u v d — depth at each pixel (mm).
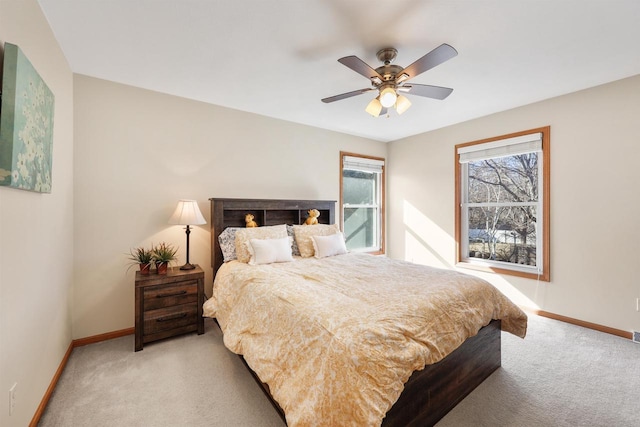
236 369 2123
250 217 3289
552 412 1677
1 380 1231
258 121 3562
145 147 2811
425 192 4410
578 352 2367
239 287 2275
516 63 2332
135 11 1719
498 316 2049
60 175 2082
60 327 2076
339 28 1888
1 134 1212
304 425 1218
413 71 1867
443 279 2078
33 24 1575
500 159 3641
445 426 1569
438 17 1772
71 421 1595
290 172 3850
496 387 1910
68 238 2301
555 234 3072
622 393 1843
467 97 3039
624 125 2619
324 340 1349
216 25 1858
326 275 2240
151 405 1730
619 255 2662
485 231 3818
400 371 1259
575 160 2914
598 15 1740
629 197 2604
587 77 2592
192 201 2777
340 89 2852
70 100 2344
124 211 2701
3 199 1257
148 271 2604
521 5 1662
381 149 4934
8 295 1296
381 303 1594
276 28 1890
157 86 2760
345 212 4637
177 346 2475
